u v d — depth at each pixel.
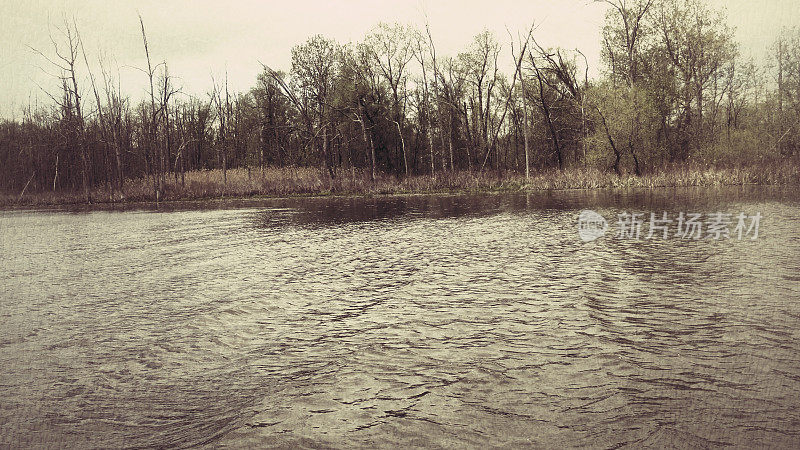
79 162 55.19
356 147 55.16
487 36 53.12
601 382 5.72
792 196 27.53
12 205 45.72
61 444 4.81
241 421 5.14
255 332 8.05
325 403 5.49
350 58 52.56
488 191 42.62
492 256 14.02
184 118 72.19
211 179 51.03
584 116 44.38
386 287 10.86
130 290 11.34
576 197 33.75
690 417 4.87
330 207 33.84
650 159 42.22
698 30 41.28
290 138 58.62
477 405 5.30
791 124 40.00
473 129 59.00
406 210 29.89
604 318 8.02
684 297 9.04
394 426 4.93
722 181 37.91
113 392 5.97
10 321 9.10
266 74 51.88
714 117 45.25
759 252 12.84
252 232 21.55
